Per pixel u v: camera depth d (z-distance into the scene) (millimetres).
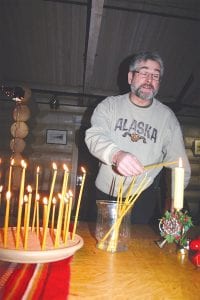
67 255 864
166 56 4105
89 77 4344
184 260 984
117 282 771
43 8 3531
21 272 778
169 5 3373
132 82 1866
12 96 4445
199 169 5668
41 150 5551
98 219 1088
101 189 1972
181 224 1107
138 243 1183
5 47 4145
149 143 1880
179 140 1917
